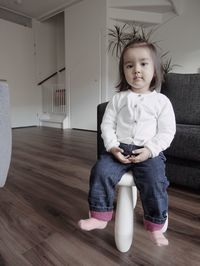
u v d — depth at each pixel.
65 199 1.32
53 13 4.54
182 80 1.61
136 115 0.89
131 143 0.86
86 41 4.06
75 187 1.49
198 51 3.53
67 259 0.82
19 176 1.70
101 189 0.78
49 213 1.15
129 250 0.86
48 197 1.34
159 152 0.82
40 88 5.19
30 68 4.92
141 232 0.99
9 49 4.50
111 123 0.96
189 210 1.17
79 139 3.35
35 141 3.18
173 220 1.07
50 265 0.79
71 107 4.56
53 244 0.90
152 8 3.74
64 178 1.66
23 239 0.93
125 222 0.82
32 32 4.85
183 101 1.56
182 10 3.63
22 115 4.90
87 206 1.23
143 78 0.88
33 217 1.11
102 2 3.72
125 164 0.82
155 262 0.80
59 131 4.24
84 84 4.23
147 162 0.80
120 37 3.75
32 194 1.38
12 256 0.83
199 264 0.79
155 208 0.76
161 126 0.88
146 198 0.77
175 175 1.41
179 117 1.57
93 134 3.85
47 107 5.18
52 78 5.32
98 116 1.45
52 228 1.02
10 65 4.55
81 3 4.02
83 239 0.94
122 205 0.81
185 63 3.70
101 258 0.82
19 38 4.64
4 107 0.57
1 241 0.92
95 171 0.80
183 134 1.26
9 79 4.57
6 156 0.62
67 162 2.09
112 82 3.92
